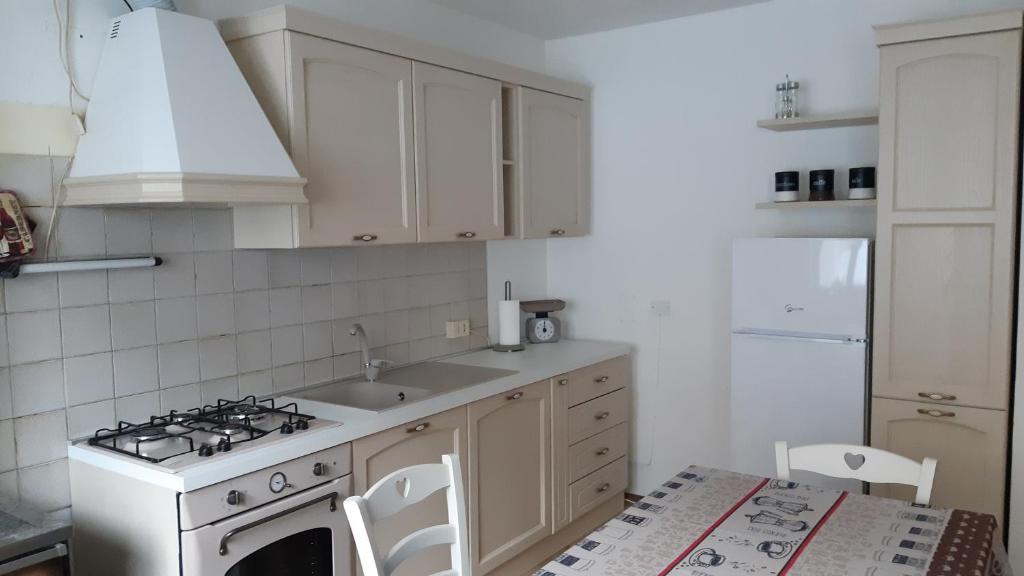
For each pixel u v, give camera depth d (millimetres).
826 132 3430
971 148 2750
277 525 2176
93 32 2277
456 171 3115
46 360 2178
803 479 3176
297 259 2906
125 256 2350
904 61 2832
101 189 2086
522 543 3246
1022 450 2750
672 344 3957
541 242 4328
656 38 3883
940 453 2902
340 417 2525
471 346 3826
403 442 2646
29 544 1746
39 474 2166
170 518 1957
